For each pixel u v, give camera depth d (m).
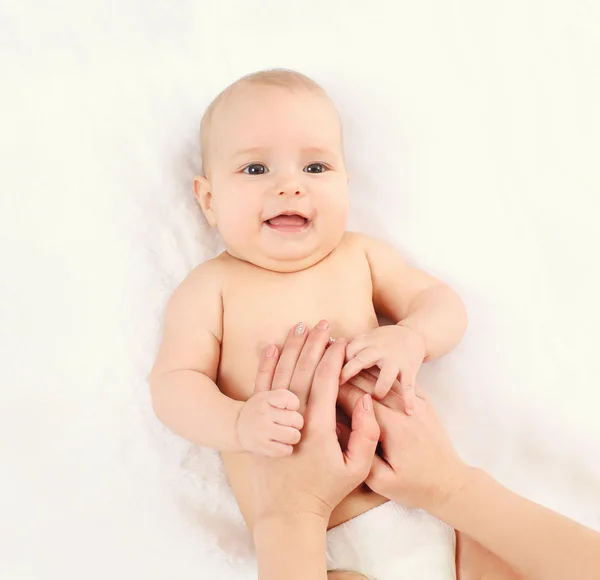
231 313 1.12
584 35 1.33
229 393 1.11
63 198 1.18
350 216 1.29
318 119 1.12
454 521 1.00
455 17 1.35
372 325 1.17
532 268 1.25
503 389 1.21
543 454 1.19
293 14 1.35
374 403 1.03
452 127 1.30
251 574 1.12
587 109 1.30
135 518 1.11
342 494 0.98
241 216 1.09
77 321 1.14
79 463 1.11
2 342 1.12
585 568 0.90
